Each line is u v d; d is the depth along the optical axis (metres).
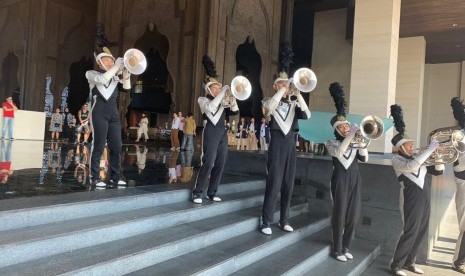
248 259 4.13
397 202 6.23
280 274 3.92
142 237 3.74
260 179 6.92
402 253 5.09
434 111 26.80
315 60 25.89
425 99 27.03
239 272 3.91
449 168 9.48
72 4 28.12
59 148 11.53
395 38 14.98
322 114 9.08
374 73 14.66
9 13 27.73
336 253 5.11
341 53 25.08
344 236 5.23
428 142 5.25
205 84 5.11
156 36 22.75
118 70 4.64
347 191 5.03
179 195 4.95
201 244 4.06
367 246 6.03
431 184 5.51
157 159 10.01
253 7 22.53
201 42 19.31
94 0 29.52
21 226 3.22
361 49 14.98
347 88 24.69
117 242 3.52
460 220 5.56
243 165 7.78
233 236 4.58
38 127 15.21
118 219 3.73
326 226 6.34
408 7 16.77
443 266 5.74
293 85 4.86
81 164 7.33
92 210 3.81
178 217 4.33
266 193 4.88
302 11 26.52
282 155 4.82
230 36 20.61
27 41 26.33
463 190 5.56
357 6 15.12
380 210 6.35
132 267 3.24
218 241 4.33
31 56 26.09
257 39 23.03
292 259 4.45
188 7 19.89
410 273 5.32
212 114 4.99
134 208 4.29
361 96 14.86
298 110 4.91
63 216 3.54
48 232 3.11
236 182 6.22
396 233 6.22
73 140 18.41
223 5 19.98
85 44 29.33
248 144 19.06
